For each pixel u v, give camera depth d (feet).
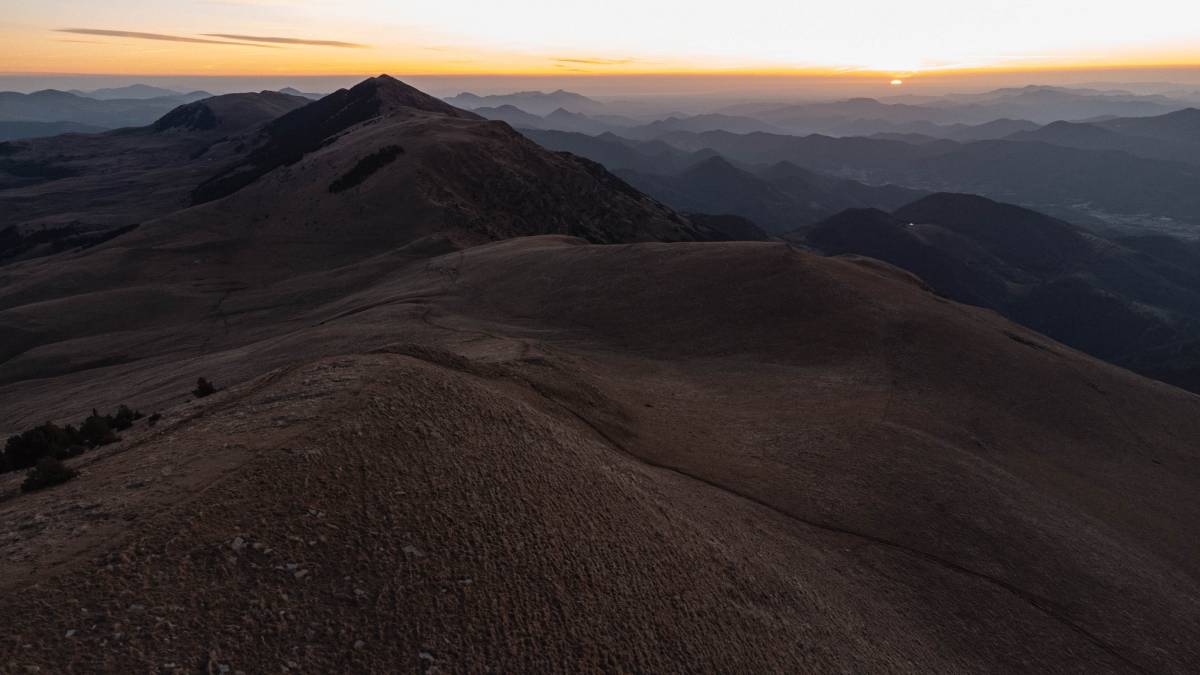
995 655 68.85
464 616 42.47
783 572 66.69
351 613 39.60
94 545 39.29
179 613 35.94
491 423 65.41
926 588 75.82
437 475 53.67
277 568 40.37
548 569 49.34
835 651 57.77
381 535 45.52
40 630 32.86
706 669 48.01
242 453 50.21
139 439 61.00
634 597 51.37
